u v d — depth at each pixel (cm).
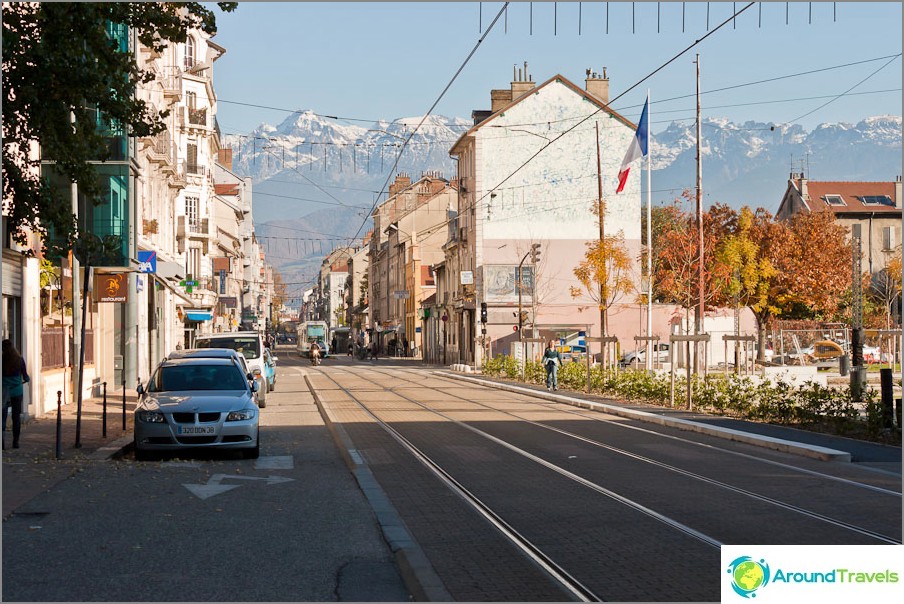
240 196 10694
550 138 6344
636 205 6322
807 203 8144
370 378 4916
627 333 6219
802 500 1212
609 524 1052
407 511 1145
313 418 2580
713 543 948
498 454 1717
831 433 2000
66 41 1477
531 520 1081
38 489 1256
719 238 5903
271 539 966
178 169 5581
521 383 4147
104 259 2764
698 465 1566
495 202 6312
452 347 7394
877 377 4066
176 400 1653
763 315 6228
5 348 1702
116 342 3644
